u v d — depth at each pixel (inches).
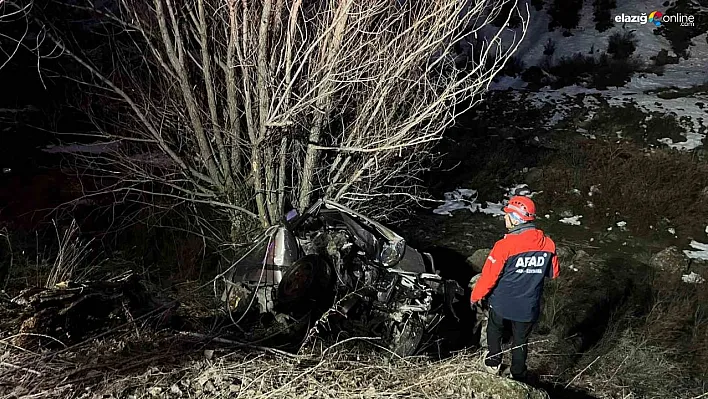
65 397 130.3
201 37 231.9
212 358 155.5
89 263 241.3
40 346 149.3
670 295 302.7
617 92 607.2
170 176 277.9
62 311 155.3
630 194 413.7
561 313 274.2
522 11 802.8
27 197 294.7
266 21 223.0
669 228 379.6
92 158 300.5
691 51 695.7
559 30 768.3
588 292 298.8
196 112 245.0
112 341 159.8
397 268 214.4
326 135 268.8
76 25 276.8
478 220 390.3
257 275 192.2
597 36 745.6
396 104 253.3
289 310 189.5
